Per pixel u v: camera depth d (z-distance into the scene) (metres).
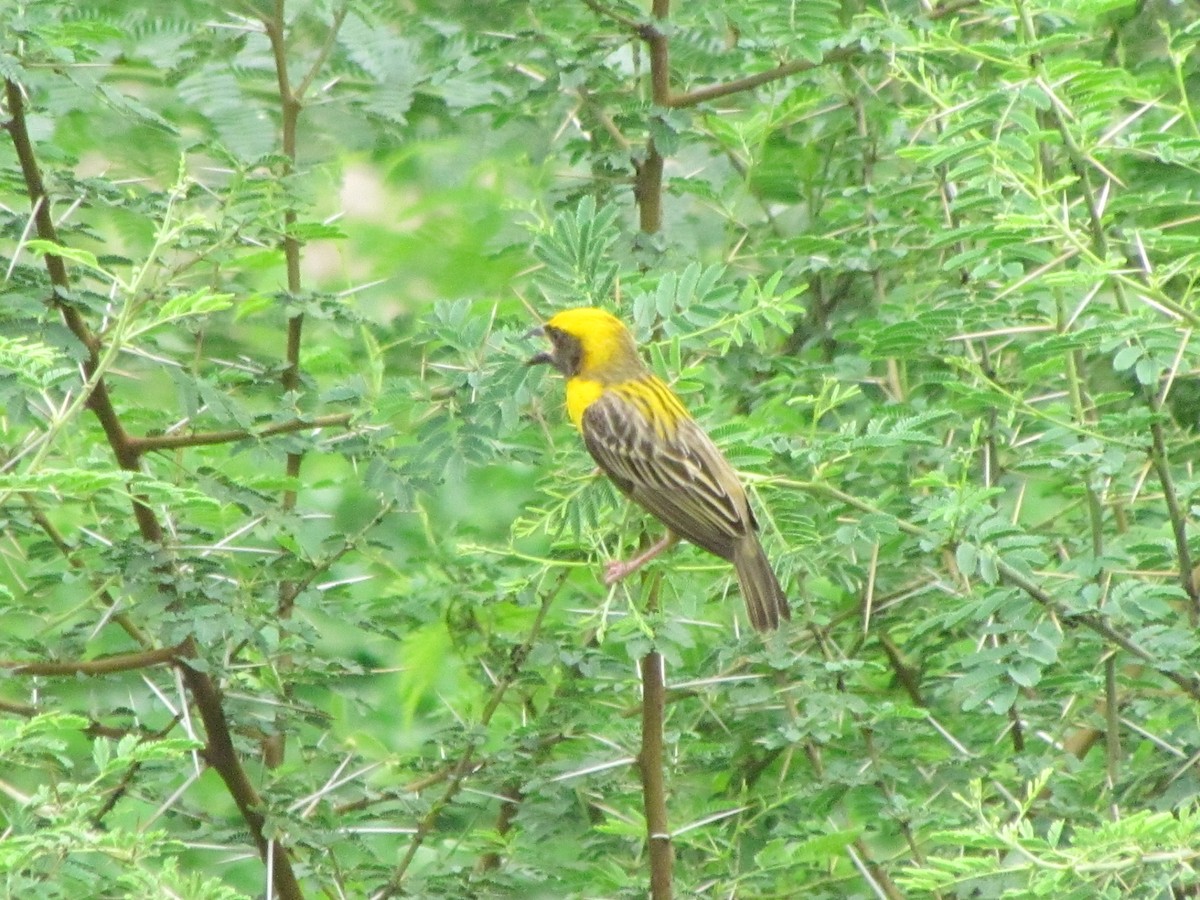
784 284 12.57
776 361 12.36
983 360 11.86
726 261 12.55
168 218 8.28
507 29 12.09
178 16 11.94
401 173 14.47
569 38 12.29
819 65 11.97
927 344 10.41
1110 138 10.26
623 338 10.52
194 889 7.58
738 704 11.30
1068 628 10.46
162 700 9.99
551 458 11.23
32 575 11.22
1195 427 12.45
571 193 12.34
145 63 12.06
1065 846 10.07
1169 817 7.51
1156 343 9.26
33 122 11.77
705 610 12.45
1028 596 9.68
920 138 12.88
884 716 10.59
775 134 13.88
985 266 10.03
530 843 11.66
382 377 10.55
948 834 7.77
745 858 11.80
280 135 12.52
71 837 7.43
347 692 11.08
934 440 9.56
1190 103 12.83
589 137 12.55
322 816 10.56
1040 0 9.71
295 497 12.05
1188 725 10.46
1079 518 13.11
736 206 13.09
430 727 13.85
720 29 11.51
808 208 14.02
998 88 9.85
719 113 13.15
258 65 12.80
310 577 10.80
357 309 11.97
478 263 14.45
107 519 10.81
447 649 12.95
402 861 10.74
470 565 12.12
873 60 12.58
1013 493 13.05
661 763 10.35
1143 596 9.57
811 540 10.38
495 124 12.27
